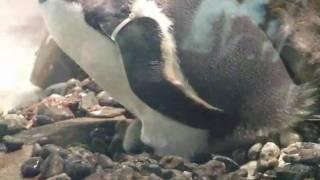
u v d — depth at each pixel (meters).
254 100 1.28
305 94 1.31
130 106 1.33
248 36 1.28
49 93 1.75
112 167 1.22
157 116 1.27
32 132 1.45
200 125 1.26
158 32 1.24
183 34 1.25
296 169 1.16
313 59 1.31
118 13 1.27
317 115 1.31
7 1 2.67
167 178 1.18
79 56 1.35
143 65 1.23
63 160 1.25
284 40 1.30
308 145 1.25
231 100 1.27
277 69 1.30
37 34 2.33
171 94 1.23
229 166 1.23
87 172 1.20
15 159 1.33
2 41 2.24
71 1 1.29
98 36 1.28
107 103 1.57
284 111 1.30
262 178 1.18
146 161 1.23
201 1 1.27
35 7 2.58
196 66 1.25
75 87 1.71
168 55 1.24
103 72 1.32
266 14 1.29
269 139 1.29
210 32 1.26
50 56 1.83
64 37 1.34
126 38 1.24
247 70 1.27
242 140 1.29
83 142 1.40
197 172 1.19
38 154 1.33
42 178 1.24
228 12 1.27
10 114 1.57
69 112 1.54
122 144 1.35
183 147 1.28
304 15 1.33
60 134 1.42
